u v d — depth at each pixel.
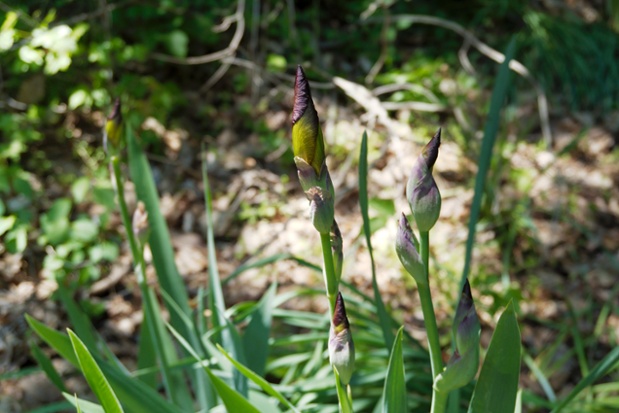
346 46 5.40
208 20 4.98
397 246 1.11
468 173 4.49
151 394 1.64
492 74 5.31
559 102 5.17
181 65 4.94
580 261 4.11
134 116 4.34
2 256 3.62
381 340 2.58
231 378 1.91
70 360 1.64
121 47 4.46
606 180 4.64
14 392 2.97
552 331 3.64
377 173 4.42
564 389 3.31
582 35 5.46
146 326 2.18
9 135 4.16
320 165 1.09
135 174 2.19
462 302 1.09
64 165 4.20
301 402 2.20
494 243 4.11
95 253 3.48
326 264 1.15
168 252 2.20
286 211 4.17
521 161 4.70
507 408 1.24
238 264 3.86
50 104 4.38
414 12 5.64
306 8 5.66
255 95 4.82
